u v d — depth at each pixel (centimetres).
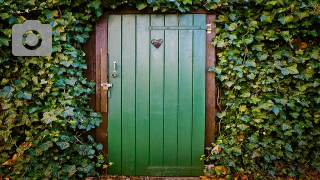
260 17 241
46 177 227
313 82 248
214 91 258
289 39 240
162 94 257
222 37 247
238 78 252
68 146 230
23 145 226
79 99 247
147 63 255
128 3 244
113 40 253
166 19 252
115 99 257
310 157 260
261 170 259
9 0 219
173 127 260
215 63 259
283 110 255
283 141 253
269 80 247
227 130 261
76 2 234
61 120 232
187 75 256
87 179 253
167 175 264
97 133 261
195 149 262
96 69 255
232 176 258
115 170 263
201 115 259
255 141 252
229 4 243
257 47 245
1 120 225
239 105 256
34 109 227
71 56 238
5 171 229
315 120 250
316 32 243
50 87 232
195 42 254
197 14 252
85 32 247
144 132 260
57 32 230
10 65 229
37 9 228
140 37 253
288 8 231
